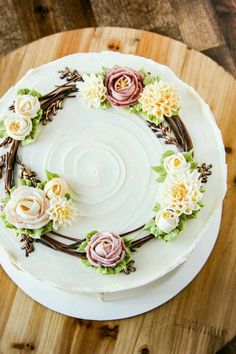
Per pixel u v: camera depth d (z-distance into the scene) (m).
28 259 0.51
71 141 0.54
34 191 0.50
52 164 0.53
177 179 0.49
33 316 0.58
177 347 0.57
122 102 0.53
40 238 0.51
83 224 0.51
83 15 0.84
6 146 0.54
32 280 0.58
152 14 0.83
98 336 0.57
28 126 0.53
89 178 0.52
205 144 0.53
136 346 0.57
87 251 0.49
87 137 0.54
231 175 0.61
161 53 0.63
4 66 0.63
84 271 0.50
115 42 0.64
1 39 0.83
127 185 0.52
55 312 0.58
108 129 0.54
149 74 0.55
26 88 0.55
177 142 0.53
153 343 0.57
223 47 0.82
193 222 0.51
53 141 0.54
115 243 0.48
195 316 0.58
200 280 0.58
